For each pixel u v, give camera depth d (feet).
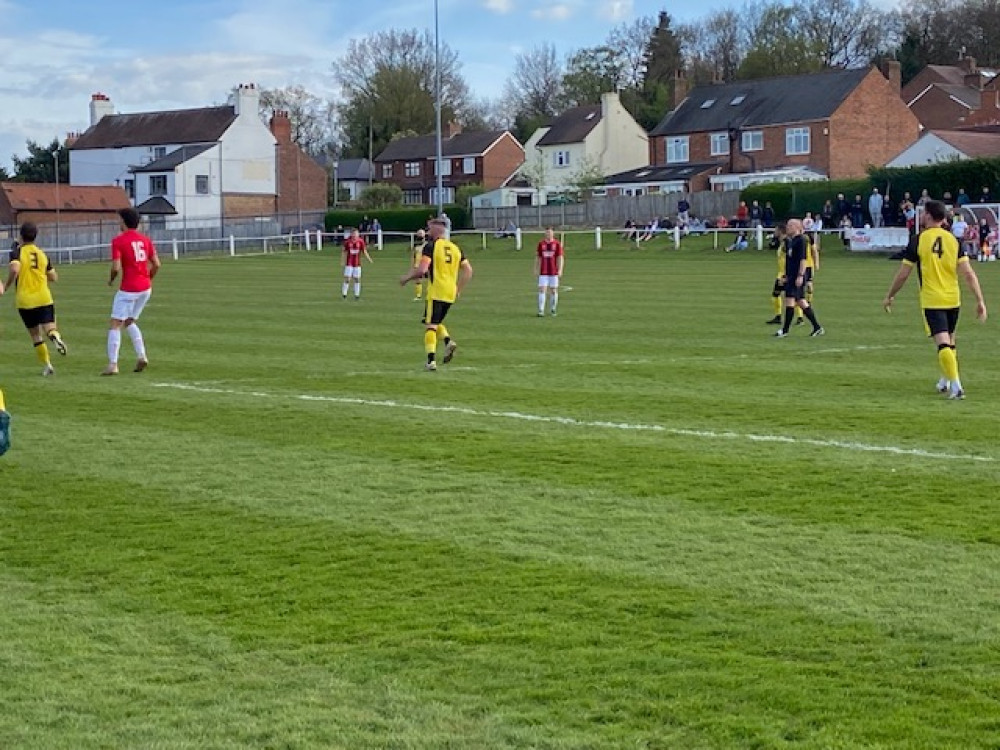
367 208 318.65
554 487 36.22
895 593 26.21
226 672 22.88
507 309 104.42
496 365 65.46
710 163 317.42
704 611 25.40
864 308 100.78
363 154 451.12
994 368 61.36
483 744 19.66
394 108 442.91
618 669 22.50
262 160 345.72
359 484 37.24
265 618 25.72
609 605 25.91
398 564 29.14
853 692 21.25
